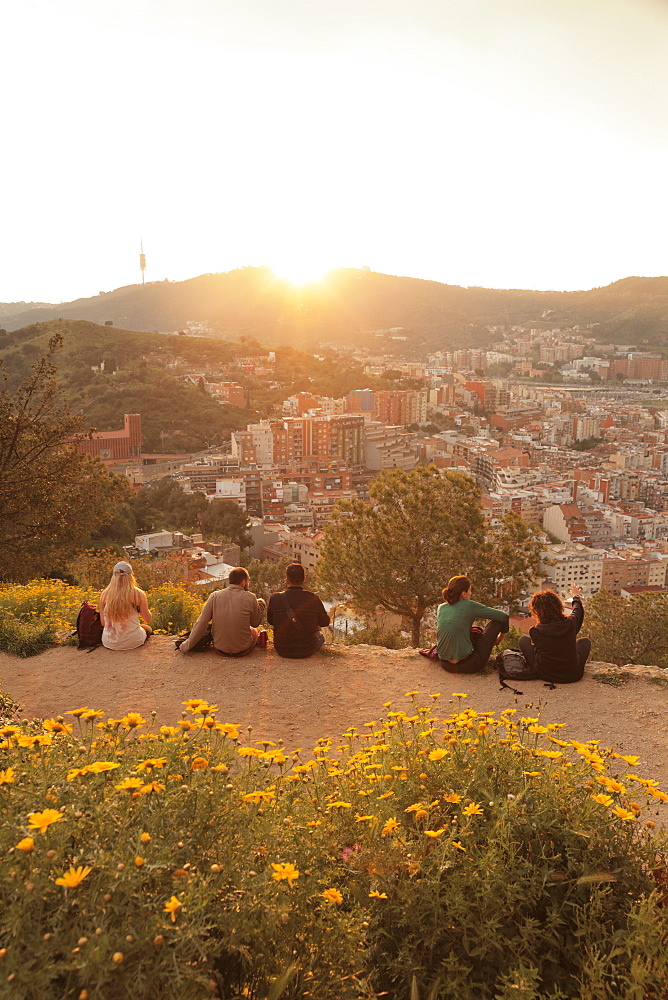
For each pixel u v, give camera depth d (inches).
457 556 595.8
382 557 625.9
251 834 97.6
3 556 642.2
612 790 113.0
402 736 155.3
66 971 72.0
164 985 72.3
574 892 104.4
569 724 233.6
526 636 277.3
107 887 76.7
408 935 100.1
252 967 84.7
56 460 662.5
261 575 2046.0
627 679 273.4
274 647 309.9
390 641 592.1
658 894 101.3
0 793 92.4
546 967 98.0
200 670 289.0
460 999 91.5
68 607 417.4
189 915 76.9
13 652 313.4
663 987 88.8
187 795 96.3
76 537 722.2
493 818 113.5
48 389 642.2
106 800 92.9
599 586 3289.9
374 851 107.8
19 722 163.3
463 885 100.2
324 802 123.6
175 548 2416.3
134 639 315.0
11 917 71.6
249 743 220.8
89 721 127.2
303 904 91.9
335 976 87.4
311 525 4126.5
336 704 256.1
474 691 265.7
